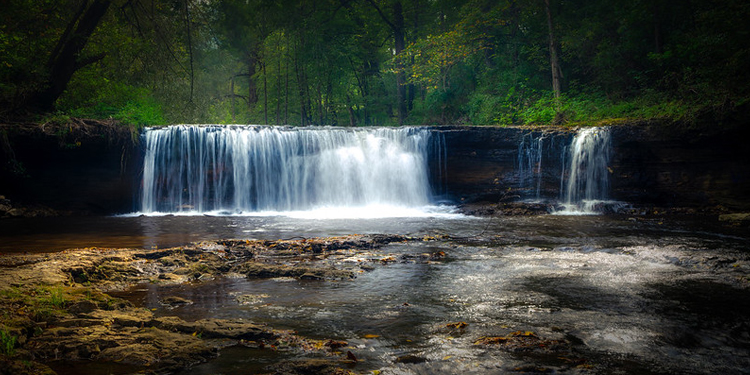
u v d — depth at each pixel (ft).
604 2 77.15
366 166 66.18
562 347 14.49
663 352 14.19
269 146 65.05
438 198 65.62
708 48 60.95
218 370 12.86
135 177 61.82
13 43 63.16
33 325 15.28
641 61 74.90
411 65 114.32
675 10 70.13
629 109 68.03
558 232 40.14
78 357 13.48
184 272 25.00
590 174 59.82
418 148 65.46
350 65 125.18
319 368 12.87
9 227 44.75
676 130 54.75
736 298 20.01
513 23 96.84
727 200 53.06
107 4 68.28
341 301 19.99
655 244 33.53
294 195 65.26
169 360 13.28
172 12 77.61
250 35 125.29
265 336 15.56
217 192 63.82
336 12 124.47
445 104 102.32
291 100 126.21
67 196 59.00
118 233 40.83
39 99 65.21
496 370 12.82
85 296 19.08
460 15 102.94
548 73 93.09
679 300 19.81
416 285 22.68
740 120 50.75
